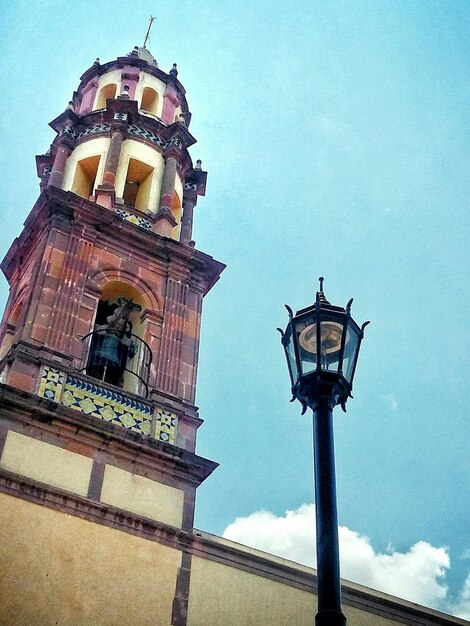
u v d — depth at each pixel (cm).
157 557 2034
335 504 1204
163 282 2678
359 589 2344
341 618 1102
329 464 1241
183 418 2348
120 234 2677
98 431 2152
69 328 2362
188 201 3155
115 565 1958
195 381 2481
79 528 1972
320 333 1359
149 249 2706
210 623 1992
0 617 1747
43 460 2052
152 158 3123
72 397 2208
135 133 3161
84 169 3089
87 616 1844
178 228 3067
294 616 2120
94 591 1889
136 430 2248
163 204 2956
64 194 2627
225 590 2070
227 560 2130
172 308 2617
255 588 2117
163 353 2491
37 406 2102
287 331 1416
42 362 2219
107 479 2111
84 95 3447
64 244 2555
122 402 2286
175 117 3416
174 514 2141
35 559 1864
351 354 1379
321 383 1323
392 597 2383
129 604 1914
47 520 1942
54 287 2434
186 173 3228
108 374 2453
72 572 1891
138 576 1970
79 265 2530
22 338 2267
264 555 2192
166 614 1950
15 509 1917
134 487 2138
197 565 2080
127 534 2028
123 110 3181
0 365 2253
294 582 2184
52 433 2108
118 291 2636
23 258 2772
